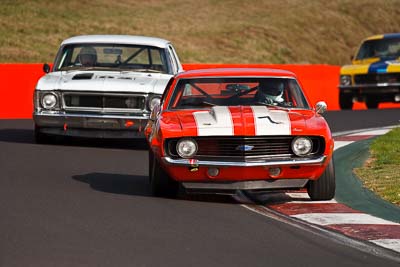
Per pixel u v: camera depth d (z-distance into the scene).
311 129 32.81
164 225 28.42
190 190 33.38
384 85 85.69
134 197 34.25
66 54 54.12
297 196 35.38
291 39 166.00
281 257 23.95
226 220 29.70
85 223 28.44
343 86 88.12
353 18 189.25
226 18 171.12
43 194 34.41
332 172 33.72
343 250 24.97
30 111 76.44
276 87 35.91
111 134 50.56
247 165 32.06
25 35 133.75
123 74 52.41
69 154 48.09
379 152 48.22
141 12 166.25
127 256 23.67
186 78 36.38
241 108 34.38
